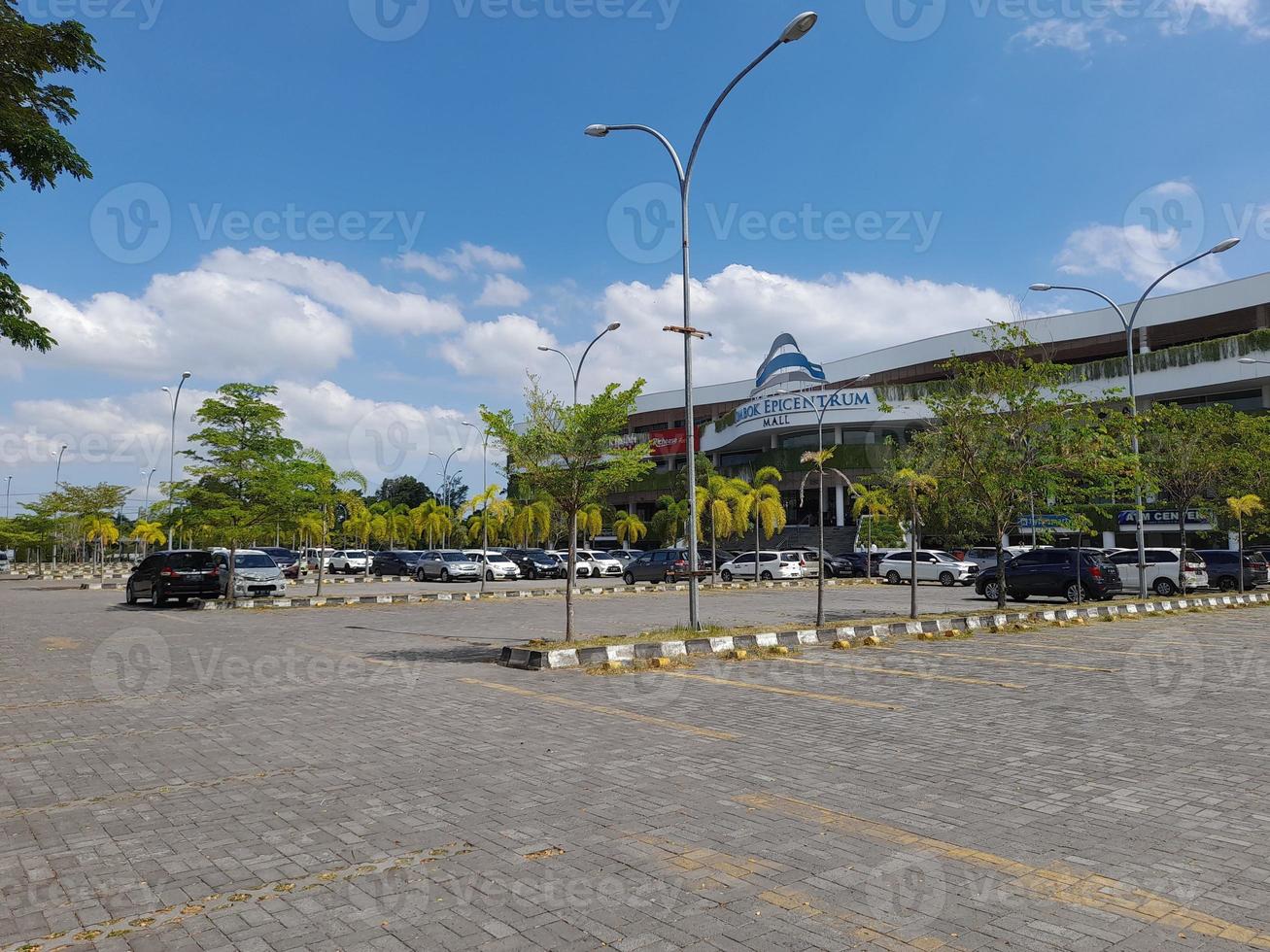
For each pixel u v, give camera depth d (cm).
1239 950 363
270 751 724
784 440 6219
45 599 2844
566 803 571
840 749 717
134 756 712
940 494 1972
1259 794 586
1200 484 2622
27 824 541
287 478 2297
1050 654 1336
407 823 535
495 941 376
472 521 5353
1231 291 4588
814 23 1281
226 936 384
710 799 579
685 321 1534
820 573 1698
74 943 378
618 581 4350
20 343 935
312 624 1906
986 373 1905
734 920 394
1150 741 743
